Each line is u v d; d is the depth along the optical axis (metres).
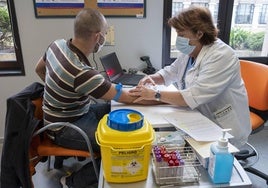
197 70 1.43
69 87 1.35
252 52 2.65
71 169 2.08
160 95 1.36
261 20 2.54
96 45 1.50
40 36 2.24
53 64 1.40
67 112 1.45
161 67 2.46
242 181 0.90
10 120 1.28
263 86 1.82
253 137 2.60
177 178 0.88
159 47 2.39
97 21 1.39
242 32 2.56
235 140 1.51
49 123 1.45
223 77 1.33
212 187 0.87
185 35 1.39
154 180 0.90
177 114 1.27
